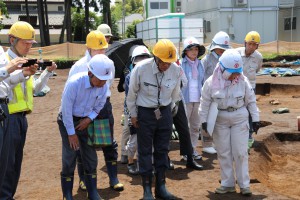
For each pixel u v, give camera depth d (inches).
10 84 171.6
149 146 211.8
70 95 190.7
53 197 227.9
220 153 220.8
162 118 212.7
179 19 1330.0
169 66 207.3
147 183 212.5
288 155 328.8
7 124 177.9
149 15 1946.4
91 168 203.0
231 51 209.5
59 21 2276.1
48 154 319.9
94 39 223.3
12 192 205.5
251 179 245.0
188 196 220.5
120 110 509.0
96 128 199.5
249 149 310.0
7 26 2108.8
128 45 317.1
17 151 203.8
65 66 1095.0
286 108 472.1
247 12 1293.1
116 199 218.5
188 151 263.6
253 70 303.6
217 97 211.9
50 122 455.5
